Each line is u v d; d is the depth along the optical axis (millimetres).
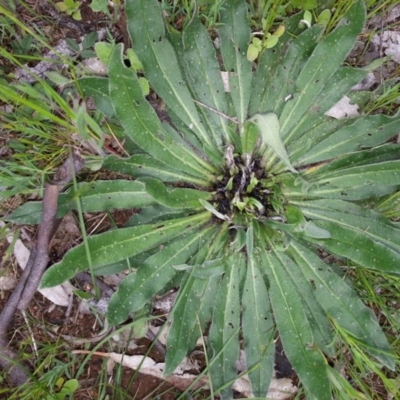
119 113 381
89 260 386
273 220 418
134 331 428
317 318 421
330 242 416
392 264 394
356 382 445
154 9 386
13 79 444
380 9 466
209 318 423
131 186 410
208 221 431
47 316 446
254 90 427
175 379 446
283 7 436
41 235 404
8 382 427
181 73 409
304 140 432
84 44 448
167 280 408
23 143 439
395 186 430
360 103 445
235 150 434
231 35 419
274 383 450
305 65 407
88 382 443
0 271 441
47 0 453
